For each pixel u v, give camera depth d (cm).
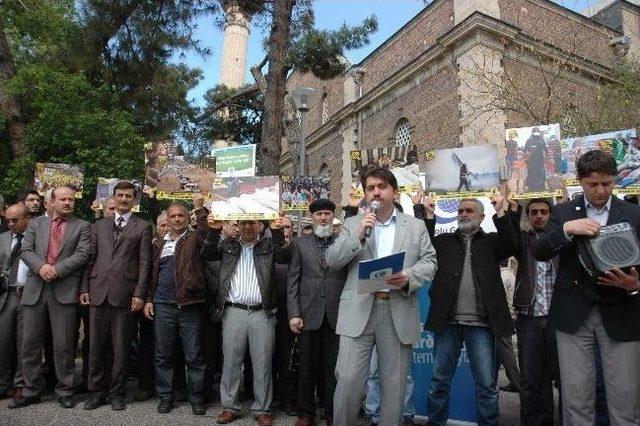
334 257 395
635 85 1427
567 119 1437
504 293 472
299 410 511
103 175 1055
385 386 385
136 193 646
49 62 1383
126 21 1352
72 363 568
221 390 534
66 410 546
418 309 404
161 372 560
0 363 593
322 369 557
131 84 1427
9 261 608
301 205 660
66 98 1124
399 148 597
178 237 593
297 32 1340
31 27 1513
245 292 540
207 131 1812
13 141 1138
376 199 407
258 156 1105
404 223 414
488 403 464
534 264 498
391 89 2123
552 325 358
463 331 482
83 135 1079
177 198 598
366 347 390
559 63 1580
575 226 332
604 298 332
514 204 502
